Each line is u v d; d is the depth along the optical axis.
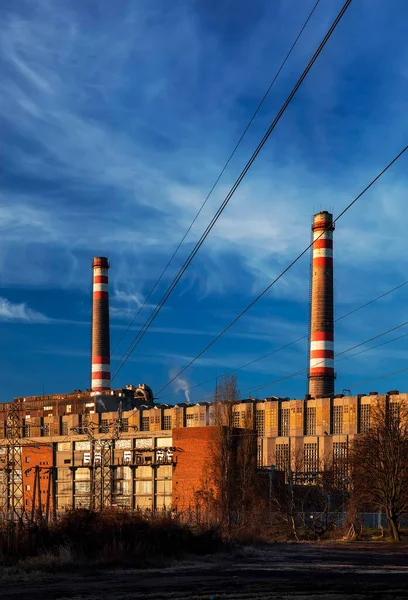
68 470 116.56
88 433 108.19
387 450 63.62
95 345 176.00
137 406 164.75
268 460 129.25
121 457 112.25
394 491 62.75
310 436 128.75
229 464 80.88
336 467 80.19
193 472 99.12
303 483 96.62
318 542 59.69
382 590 24.08
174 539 40.69
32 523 38.72
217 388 89.94
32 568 32.69
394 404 125.56
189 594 23.50
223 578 29.11
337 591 23.83
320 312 145.38
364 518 78.06
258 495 78.06
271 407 139.38
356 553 45.50
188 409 149.12
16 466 121.50
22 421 161.00
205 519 64.38
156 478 107.38
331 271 147.62
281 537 65.12
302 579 28.25
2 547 35.50
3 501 119.88
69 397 163.75
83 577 30.56
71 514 39.66
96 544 37.09
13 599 23.39
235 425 142.62
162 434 109.12
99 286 178.00
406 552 46.38
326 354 143.38
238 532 55.47
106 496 103.31
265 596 22.25
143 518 42.94
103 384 173.75
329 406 133.25
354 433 127.88
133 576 30.67
